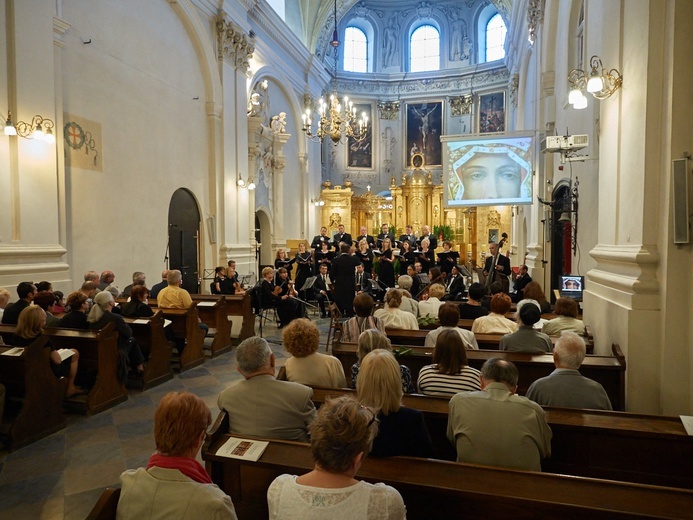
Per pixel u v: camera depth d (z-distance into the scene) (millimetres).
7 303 6078
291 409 2596
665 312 3783
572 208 8094
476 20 20938
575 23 8148
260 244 14953
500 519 1865
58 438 4094
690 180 3605
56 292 6645
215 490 1583
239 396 2590
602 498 1809
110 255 8742
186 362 6242
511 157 10922
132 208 9320
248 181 13289
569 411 2760
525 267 8766
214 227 11906
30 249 6789
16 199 6688
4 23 6504
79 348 4801
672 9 3691
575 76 6508
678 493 1830
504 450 2244
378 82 21688
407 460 2115
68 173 7828
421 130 21672
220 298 7305
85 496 3199
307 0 17281
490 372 2453
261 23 14242
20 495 3205
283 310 9023
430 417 2803
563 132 8805
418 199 20516
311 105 18516
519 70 15281
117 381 4965
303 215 18188
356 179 21766
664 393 3805
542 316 6031
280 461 2150
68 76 7816
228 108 12438
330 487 1474
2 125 6465
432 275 8531
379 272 11469
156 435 1650
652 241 3951
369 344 3197
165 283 8281
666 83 3795
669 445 2525
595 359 4074
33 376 4012
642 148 3998
